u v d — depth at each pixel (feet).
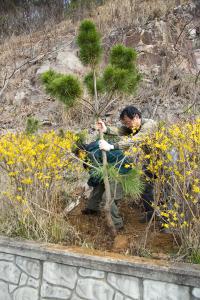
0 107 28.02
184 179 10.09
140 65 27.71
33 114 25.99
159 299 9.47
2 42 44.01
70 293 10.46
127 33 30.99
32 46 37.19
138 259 10.10
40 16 50.21
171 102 23.08
